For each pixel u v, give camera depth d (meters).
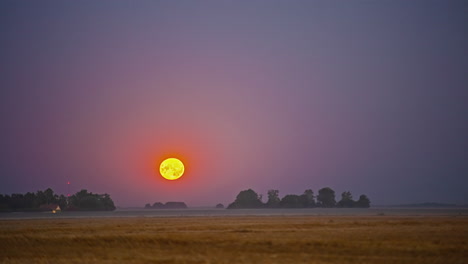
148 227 90.94
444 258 55.12
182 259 55.56
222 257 56.41
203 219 128.50
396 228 83.88
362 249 59.56
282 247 61.50
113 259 56.75
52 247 65.69
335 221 107.44
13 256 60.34
